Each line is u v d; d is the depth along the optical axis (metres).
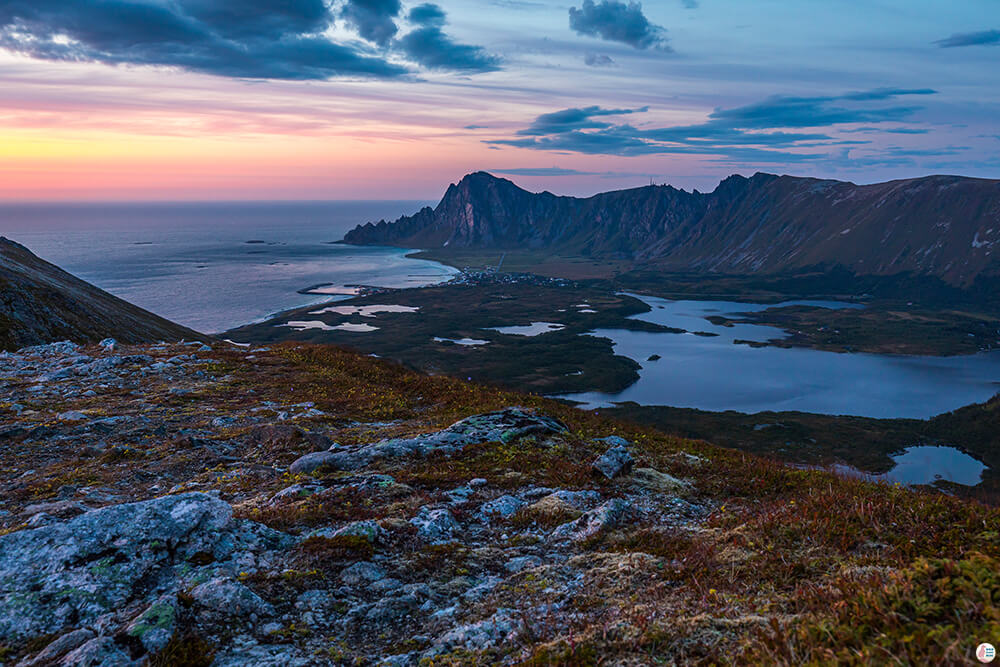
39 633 5.77
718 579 6.68
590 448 16.31
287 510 9.95
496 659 5.52
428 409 23.34
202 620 6.08
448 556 8.39
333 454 14.16
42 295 70.75
